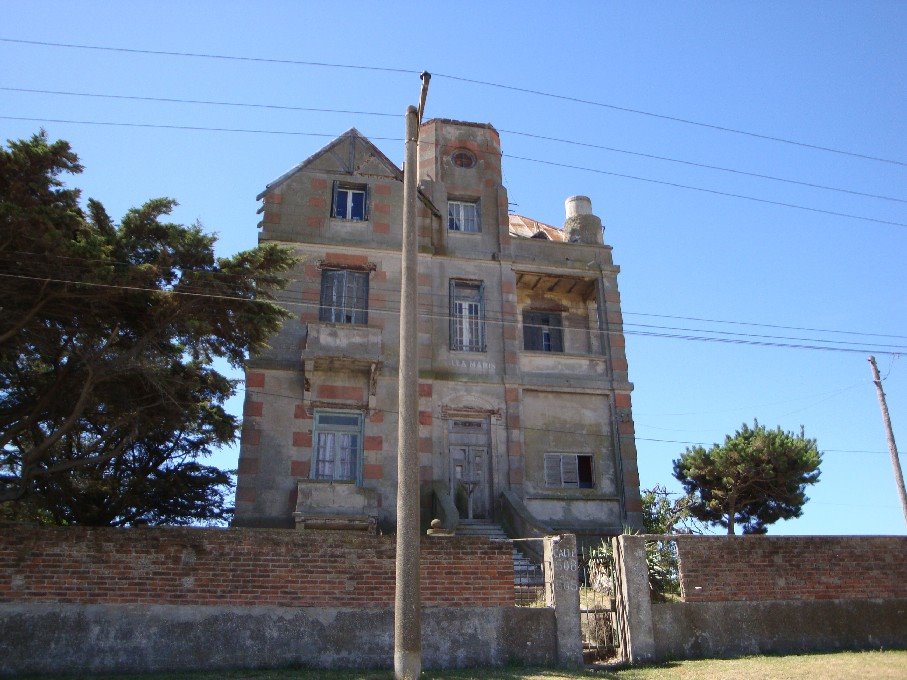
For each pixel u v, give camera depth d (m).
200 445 22.03
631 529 23.03
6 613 11.23
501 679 10.98
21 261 13.23
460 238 25.66
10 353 15.33
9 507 18.62
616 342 25.52
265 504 20.81
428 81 13.32
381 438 22.20
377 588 12.30
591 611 13.24
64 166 13.87
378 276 24.11
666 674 11.47
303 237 24.00
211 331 15.48
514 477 22.86
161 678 10.80
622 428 24.28
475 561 12.73
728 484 26.05
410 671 10.33
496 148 27.44
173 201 15.12
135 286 14.02
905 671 11.21
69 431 18.36
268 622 11.85
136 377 15.56
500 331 24.64
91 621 11.41
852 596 13.84
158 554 11.86
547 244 26.39
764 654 13.10
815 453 26.31
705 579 13.38
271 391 21.97
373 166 25.59
